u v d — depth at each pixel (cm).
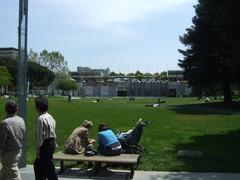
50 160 937
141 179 1132
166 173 1212
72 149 1227
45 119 928
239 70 3934
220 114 3894
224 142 1892
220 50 5366
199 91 8112
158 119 3253
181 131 2345
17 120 900
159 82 19862
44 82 16138
